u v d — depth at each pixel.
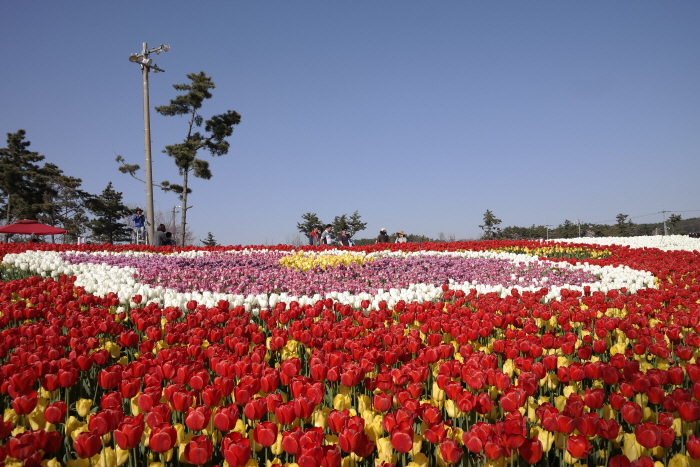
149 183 24.70
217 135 40.25
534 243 20.50
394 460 2.86
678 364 4.92
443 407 3.62
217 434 3.15
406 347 4.60
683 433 3.28
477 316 5.78
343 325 5.41
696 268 11.61
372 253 16.72
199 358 4.45
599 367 3.81
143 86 24.89
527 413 3.56
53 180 54.91
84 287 8.48
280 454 3.09
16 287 7.80
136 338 4.89
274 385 3.43
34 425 3.08
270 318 5.85
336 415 2.86
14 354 4.30
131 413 3.53
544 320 6.25
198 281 10.19
